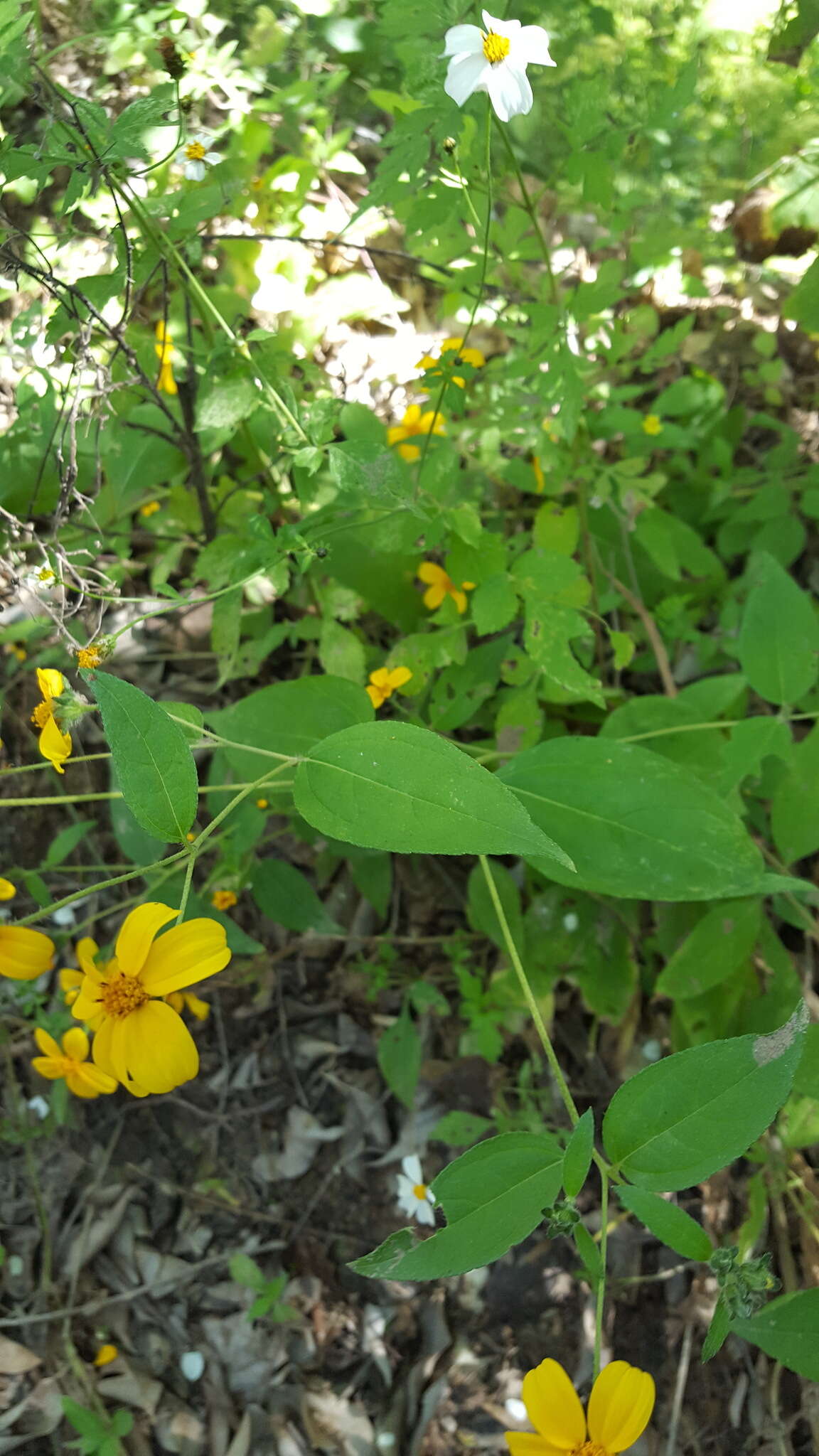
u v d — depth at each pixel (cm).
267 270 42
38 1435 36
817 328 35
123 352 32
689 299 54
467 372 32
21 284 38
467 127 31
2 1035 40
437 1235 22
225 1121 42
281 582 32
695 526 50
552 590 34
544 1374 22
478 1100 42
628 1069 41
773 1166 37
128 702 21
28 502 39
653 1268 39
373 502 33
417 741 23
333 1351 39
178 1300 39
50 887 43
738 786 38
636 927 40
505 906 39
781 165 44
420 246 38
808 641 33
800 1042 21
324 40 45
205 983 42
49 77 28
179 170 37
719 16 40
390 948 43
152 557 46
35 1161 40
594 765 30
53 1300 38
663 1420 37
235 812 37
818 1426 36
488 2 28
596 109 33
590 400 46
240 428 40
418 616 42
